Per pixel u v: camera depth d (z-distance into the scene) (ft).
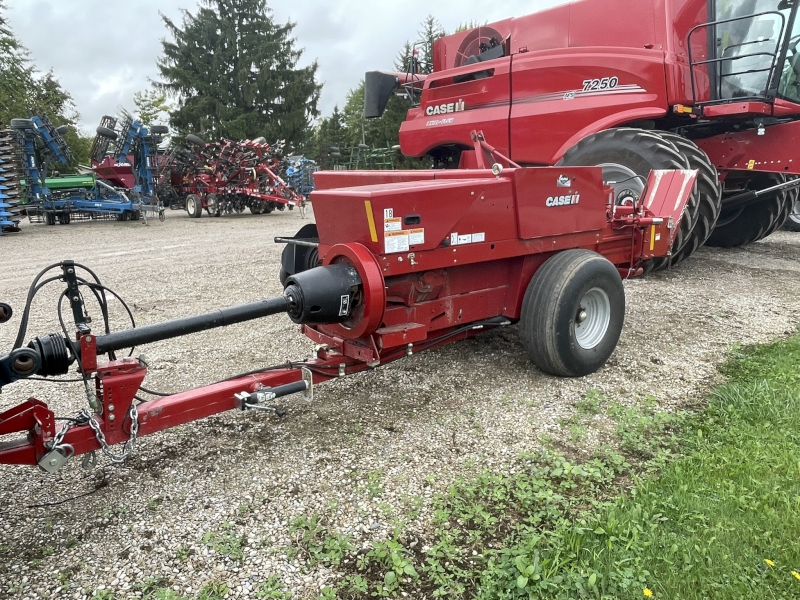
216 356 15.69
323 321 10.43
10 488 9.73
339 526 8.57
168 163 69.21
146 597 7.30
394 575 7.50
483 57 28.19
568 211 13.38
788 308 19.11
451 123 28.94
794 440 10.39
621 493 9.16
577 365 13.30
